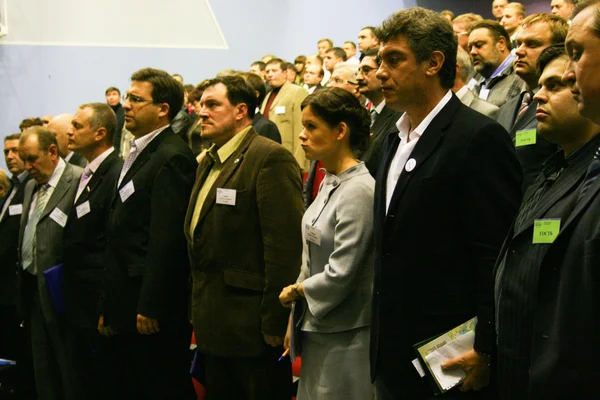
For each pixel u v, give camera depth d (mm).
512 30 4719
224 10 8625
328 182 2256
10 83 8242
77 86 8328
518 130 2486
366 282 2135
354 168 2199
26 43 8250
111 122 3352
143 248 2889
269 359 2529
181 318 2898
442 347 1678
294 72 5926
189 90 6383
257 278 2553
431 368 1664
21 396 3869
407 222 1751
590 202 1288
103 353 3084
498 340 1519
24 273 3594
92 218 3133
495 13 5871
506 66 3324
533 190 1569
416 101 1812
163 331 2877
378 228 1857
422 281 1741
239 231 2574
